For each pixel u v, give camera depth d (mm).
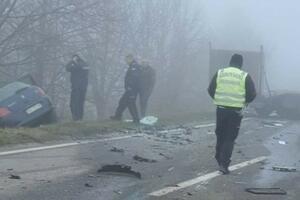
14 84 13727
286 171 9180
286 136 15844
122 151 10383
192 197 6773
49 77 24875
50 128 12242
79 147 10555
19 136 10828
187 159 9883
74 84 15711
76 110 15797
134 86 16141
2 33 22375
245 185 7762
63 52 23328
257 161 10164
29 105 13234
